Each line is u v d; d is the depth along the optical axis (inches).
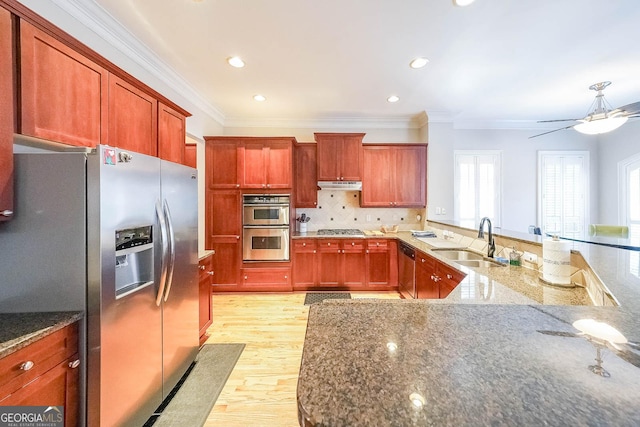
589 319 31.8
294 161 163.2
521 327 29.9
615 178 180.7
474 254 105.7
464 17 78.4
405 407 18.3
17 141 54.9
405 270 138.6
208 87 127.3
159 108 86.4
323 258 154.6
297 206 166.1
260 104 150.6
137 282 63.2
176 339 74.6
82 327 49.4
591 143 190.2
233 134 176.1
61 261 49.3
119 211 54.1
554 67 109.0
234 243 150.3
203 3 72.5
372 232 169.3
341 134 162.2
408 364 23.2
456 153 191.2
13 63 47.9
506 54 98.7
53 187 49.2
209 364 86.6
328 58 101.0
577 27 83.4
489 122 187.5
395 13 76.7
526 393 19.3
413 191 167.6
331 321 32.3
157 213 65.6
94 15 75.0
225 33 85.9
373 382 20.8
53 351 44.4
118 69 69.1
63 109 56.3
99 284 49.8
